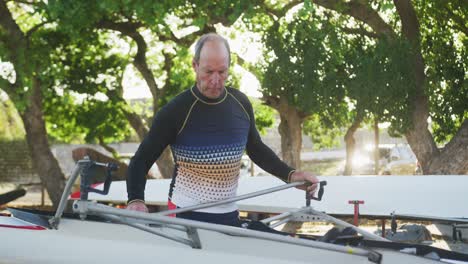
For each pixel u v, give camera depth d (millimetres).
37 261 3463
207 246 3416
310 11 9898
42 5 10695
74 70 13414
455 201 6355
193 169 3387
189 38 12539
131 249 3404
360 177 6840
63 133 14734
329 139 15359
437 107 10898
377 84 10125
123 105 13836
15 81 12070
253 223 3582
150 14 10539
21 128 18094
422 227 4910
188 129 3324
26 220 3764
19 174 18141
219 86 3227
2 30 11930
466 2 10562
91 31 12234
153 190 7930
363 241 3297
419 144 10555
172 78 12766
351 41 11016
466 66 10906
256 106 14945
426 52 11016
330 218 3938
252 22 12133
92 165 2863
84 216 2865
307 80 10492
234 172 3459
